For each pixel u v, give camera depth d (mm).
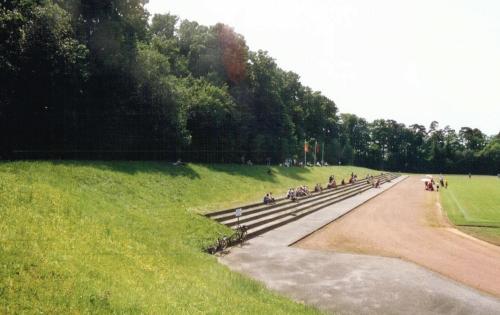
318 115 120875
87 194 21062
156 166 38062
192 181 37562
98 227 15938
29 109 36250
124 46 41125
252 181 49469
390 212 41938
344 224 33906
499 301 16531
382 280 18641
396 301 16109
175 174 37375
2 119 34062
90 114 41344
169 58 58969
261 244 25219
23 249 11227
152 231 20156
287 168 72625
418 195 61812
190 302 11852
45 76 34281
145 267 14047
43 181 19547
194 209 29109
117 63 39500
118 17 41344
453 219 36406
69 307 9391
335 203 49062
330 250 24281
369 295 16688
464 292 17391
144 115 45031
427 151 164375
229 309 12203
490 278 19609
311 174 76062
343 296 16516
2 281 9539
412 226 33375
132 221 20016
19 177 18297
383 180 98125
